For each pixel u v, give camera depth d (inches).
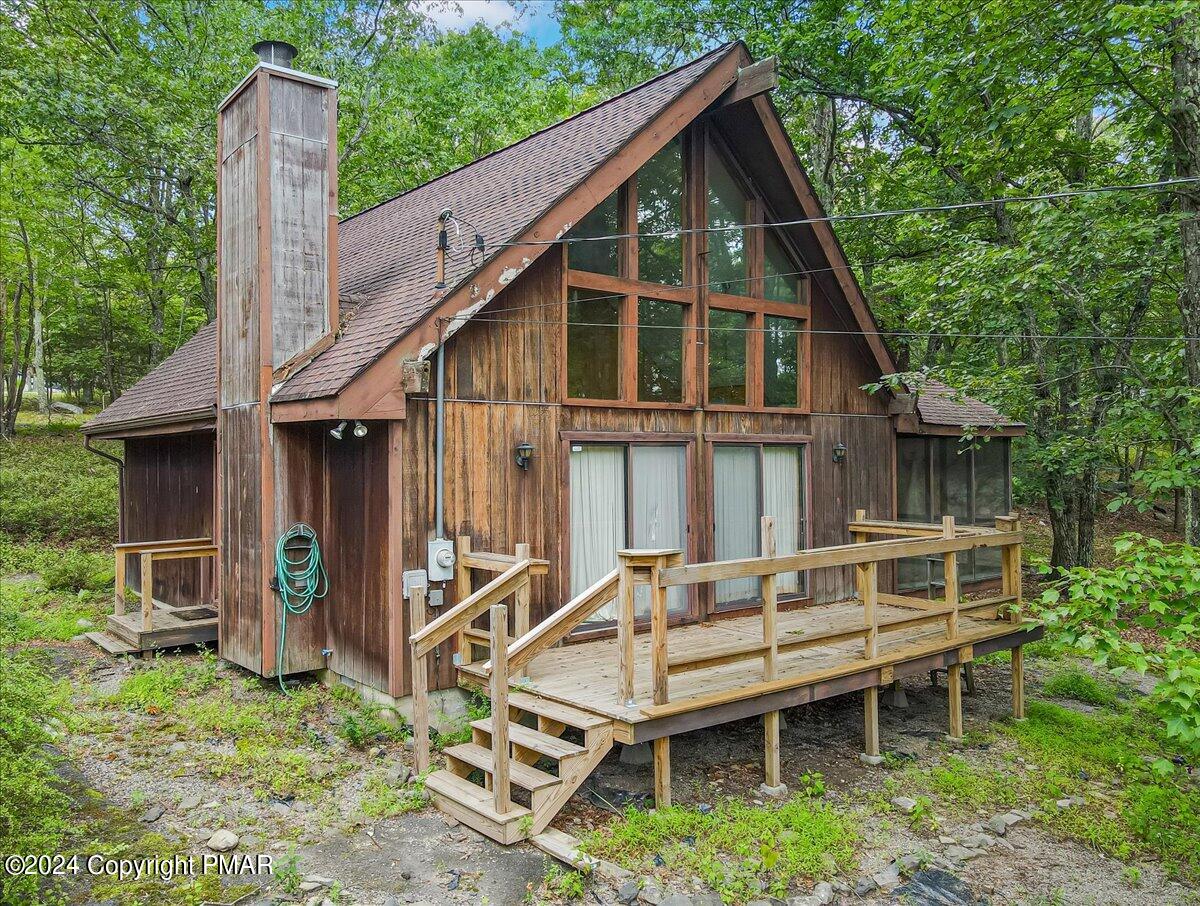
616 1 908.0
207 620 333.4
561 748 192.4
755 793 222.1
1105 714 307.7
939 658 273.1
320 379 251.6
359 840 183.3
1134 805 223.8
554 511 279.3
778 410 353.1
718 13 668.1
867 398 402.0
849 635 244.2
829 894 169.8
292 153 283.9
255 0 733.9
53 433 917.2
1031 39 315.6
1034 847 201.8
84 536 588.4
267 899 155.6
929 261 472.7
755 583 339.9
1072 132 490.0
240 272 292.5
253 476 280.8
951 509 455.2
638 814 196.2
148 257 836.0
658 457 310.2
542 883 165.5
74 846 173.0
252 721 247.3
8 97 581.3
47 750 220.4
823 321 379.2
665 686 196.5
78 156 678.5
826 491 376.2
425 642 210.1
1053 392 497.0
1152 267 368.5
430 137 823.1
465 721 255.1
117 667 306.0
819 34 564.7
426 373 235.3
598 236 297.0
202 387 362.9
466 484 256.8
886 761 249.6
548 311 279.9
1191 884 185.8
